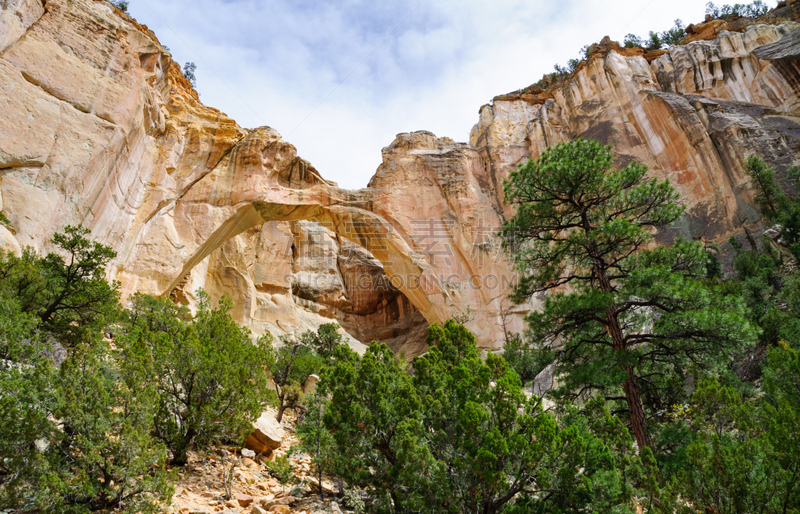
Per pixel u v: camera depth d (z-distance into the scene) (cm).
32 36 2266
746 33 4338
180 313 2175
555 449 745
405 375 984
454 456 776
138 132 2603
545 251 1449
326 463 962
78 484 628
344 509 883
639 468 834
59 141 2145
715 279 2620
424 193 3566
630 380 1230
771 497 711
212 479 906
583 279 1448
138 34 2681
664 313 1298
